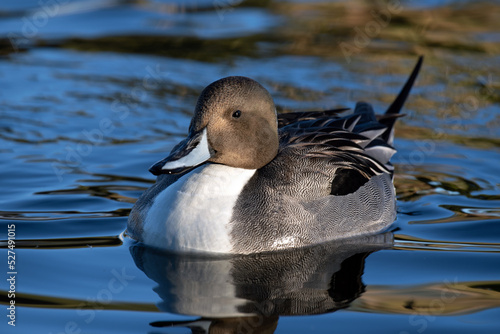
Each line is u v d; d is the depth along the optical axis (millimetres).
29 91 17125
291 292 8625
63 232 10352
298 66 19094
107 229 10555
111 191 12070
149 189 10586
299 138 10773
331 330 7684
